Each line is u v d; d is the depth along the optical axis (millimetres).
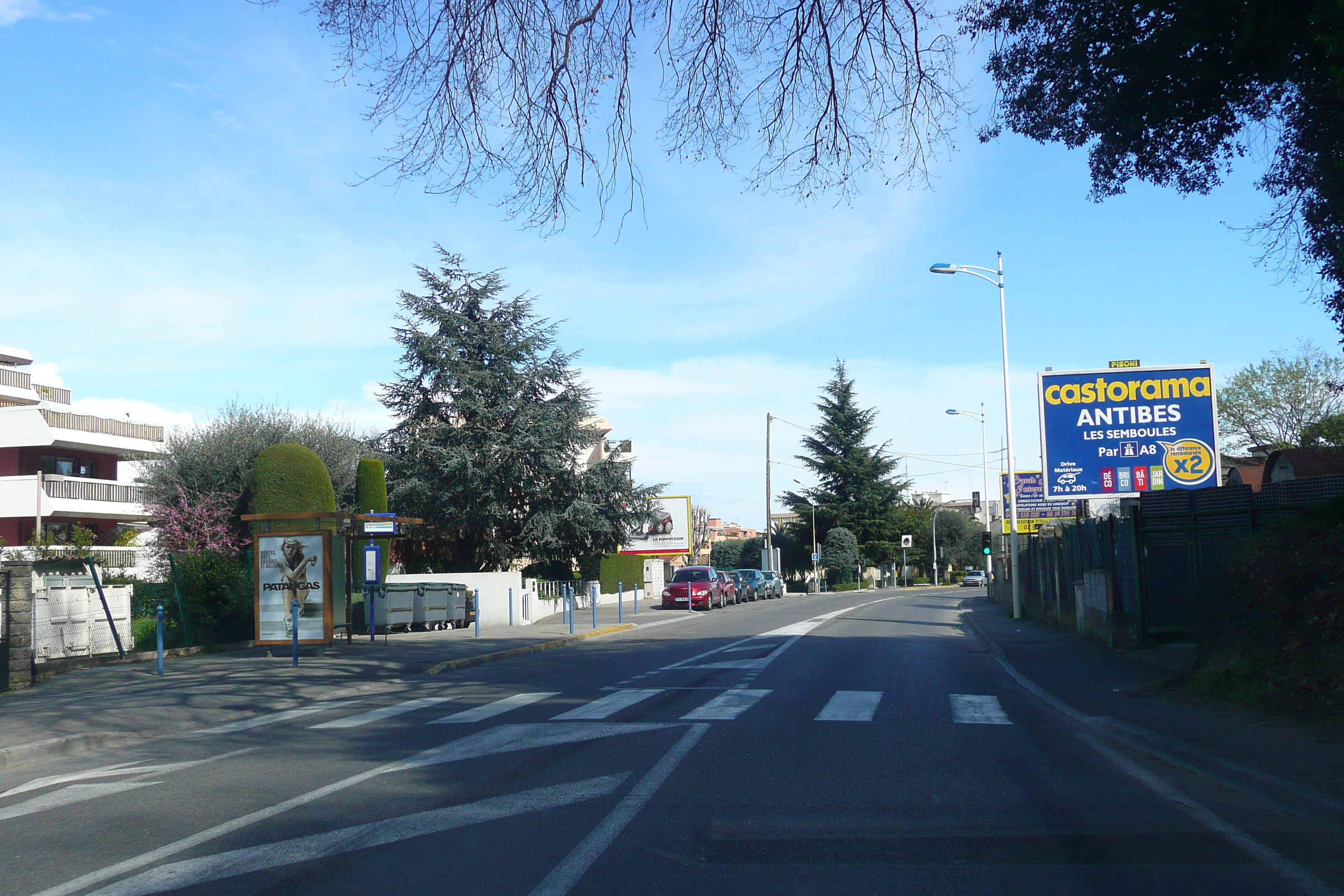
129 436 45344
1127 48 11508
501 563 38094
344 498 36594
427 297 37719
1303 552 10469
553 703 12133
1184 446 24641
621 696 12680
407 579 29594
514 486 36688
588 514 37344
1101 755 8555
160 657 15711
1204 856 5602
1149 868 5402
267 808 6957
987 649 19484
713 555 88562
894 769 7973
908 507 92500
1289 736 8562
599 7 9719
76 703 12727
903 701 12039
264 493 26047
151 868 5594
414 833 6172
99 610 17688
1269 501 15469
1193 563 16125
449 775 7883
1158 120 12211
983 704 11727
